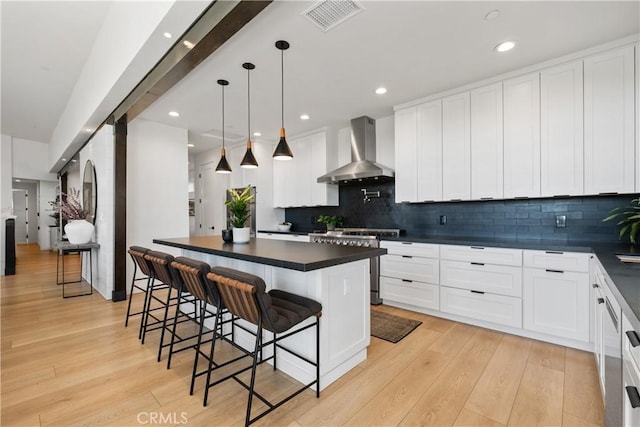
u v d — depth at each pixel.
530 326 2.63
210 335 2.84
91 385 2.00
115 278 3.90
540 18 2.15
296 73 2.97
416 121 3.67
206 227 6.65
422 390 1.93
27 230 10.45
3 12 2.72
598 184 2.53
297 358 2.08
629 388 0.99
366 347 2.36
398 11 2.07
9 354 2.43
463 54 2.64
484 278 2.89
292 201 5.41
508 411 1.72
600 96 2.52
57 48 3.38
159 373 2.15
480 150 3.18
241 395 1.90
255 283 1.55
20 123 6.01
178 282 2.36
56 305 3.74
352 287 2.20
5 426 1.61
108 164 3.93
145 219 4.34
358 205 4.75
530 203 3.14
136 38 2.25
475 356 2.38
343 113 4.19
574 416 1.67
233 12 1.79
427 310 3.35
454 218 3.71
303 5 2.00
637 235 2.57
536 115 2.83
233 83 3.19
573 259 2.42
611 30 2.30
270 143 5.79
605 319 1.59
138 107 3.28
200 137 5.39
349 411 1.73
